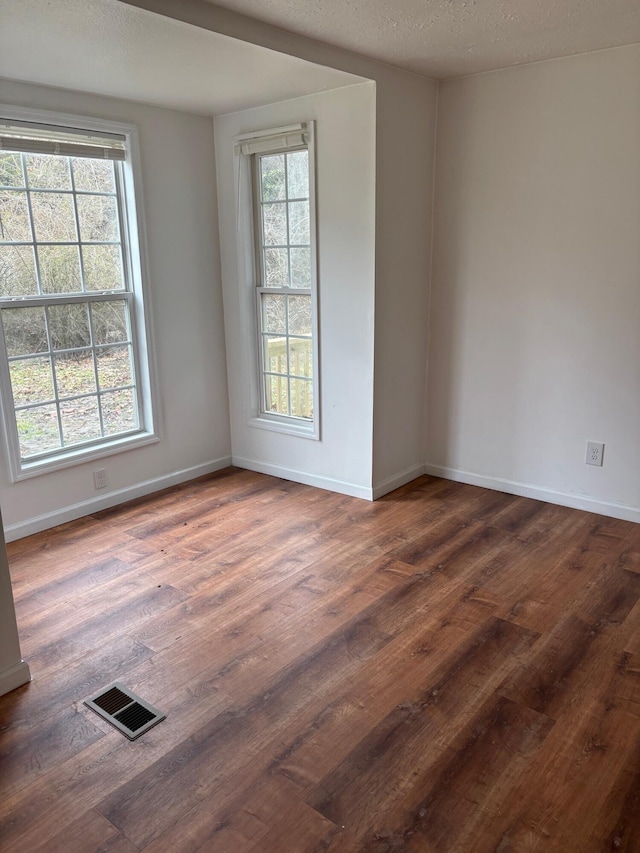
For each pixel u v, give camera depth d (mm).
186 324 4098
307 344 4008
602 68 3123
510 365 3748
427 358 4090
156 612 2738
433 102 3682
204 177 4031
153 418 3998
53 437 3576
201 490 4125
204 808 1775
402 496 3939
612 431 3463
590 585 2889
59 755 1969
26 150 3166
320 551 3264
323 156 3555
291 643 2508
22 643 2533
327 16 2568
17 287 3295
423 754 1949
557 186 3373
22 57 2744
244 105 3734
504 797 1792
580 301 3422
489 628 2586
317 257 3732
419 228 3781
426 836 1678
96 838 1689
